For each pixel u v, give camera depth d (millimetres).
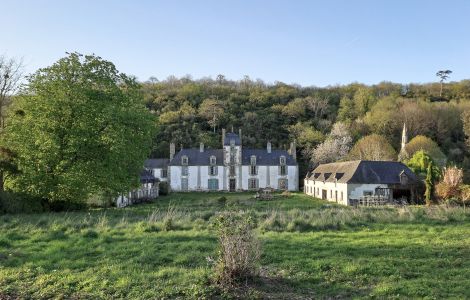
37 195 27094
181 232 16609
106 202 38188
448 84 124812
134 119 28875
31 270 10703
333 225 19062
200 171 78188
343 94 127000
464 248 14008
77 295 9008
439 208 26562
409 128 85625
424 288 9602
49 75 27422
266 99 124250
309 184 65250
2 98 32500
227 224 10500
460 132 86125
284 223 19234
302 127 97562
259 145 96562
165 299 8773
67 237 15359
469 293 9266
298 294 9266
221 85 148375
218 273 9703
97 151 27469
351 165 47469
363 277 10562
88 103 26844
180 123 105250
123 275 10289
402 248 13961
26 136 26172
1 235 15250
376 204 39812
